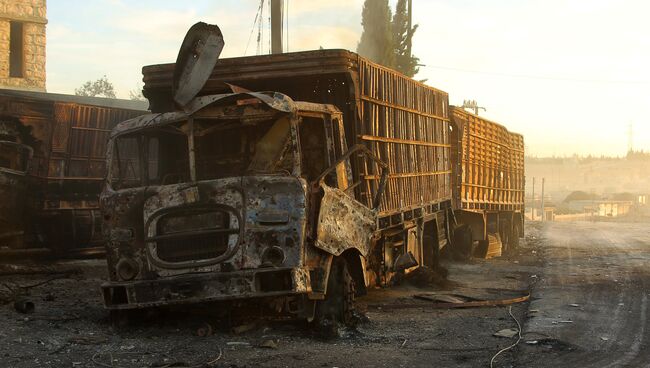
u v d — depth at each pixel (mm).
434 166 14680
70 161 14727
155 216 7266
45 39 26859
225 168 7660
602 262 17438
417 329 8344
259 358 6539
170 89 9820
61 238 14477
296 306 7566
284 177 7145
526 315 9305
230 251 7031
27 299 8594
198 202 7195
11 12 25812
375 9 29797
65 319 8062
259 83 9758
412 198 12703
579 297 10789
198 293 7043
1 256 13023
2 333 7145
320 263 7477
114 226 7383
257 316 7695
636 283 12641
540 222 49500
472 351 7160
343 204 7961
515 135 24297
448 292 11883
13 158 13930
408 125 12586
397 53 30781
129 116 16109
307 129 8250
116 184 7742
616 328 8273
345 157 8016
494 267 16672
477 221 19484
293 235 7023
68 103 14617
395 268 11648
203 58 7805
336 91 9602
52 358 6320
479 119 18953
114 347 6852
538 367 6488
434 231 14602
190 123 7711
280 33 21984
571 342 7500
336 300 7883
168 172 8148
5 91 20844
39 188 14219
